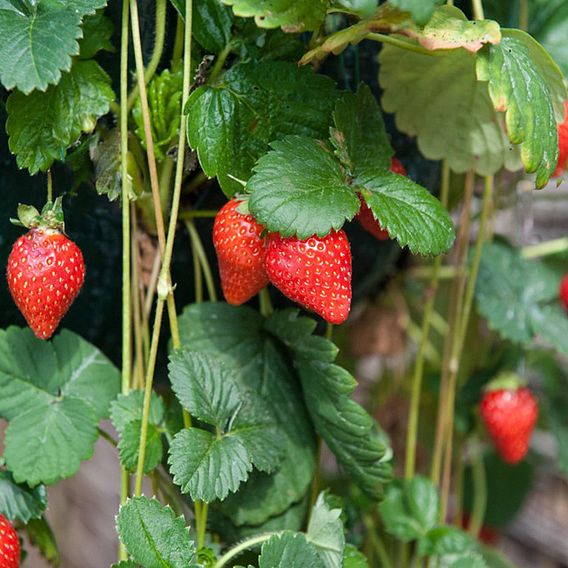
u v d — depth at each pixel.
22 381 0.65
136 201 0.66
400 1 0.57
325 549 0.64
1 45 0.59
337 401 0.65
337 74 0.67
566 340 0.78
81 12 0.60
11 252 0.62
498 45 0.61
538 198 0.83
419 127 0.68
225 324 0.67
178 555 0.60
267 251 0.61
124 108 0.62
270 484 0.67
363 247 0.71
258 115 0.62
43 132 0.62
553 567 0.98
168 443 0.66
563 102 0.64
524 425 0.79
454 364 0.75
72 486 1.21
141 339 0.67
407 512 0.74
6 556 0.63
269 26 0.59
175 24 0.63
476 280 0.79
